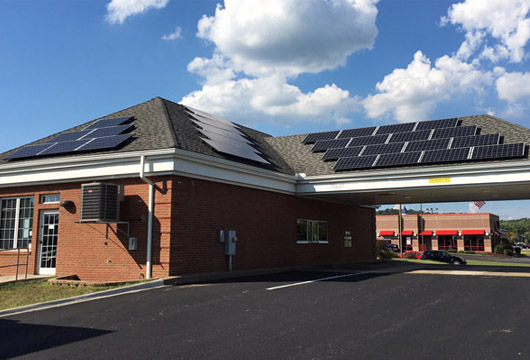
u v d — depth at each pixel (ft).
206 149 50.96
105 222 44.86
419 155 59.11
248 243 55.16
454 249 206.69
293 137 81.51
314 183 63.46
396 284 42.34
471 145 57.93
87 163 47.98
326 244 74.38
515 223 466.70
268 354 20.63
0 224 54.60
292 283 43.01
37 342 23.50
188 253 45.98
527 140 56.24
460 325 25.94
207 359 20.03
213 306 31.42
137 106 63.57
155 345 22.31
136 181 46.55
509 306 31.45
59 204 50.39
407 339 22.98
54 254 50.67
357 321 26.91
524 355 20.38
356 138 72.33
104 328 25.99
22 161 53.16
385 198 72.02
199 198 47.96
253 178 55.88
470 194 65.00
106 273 46.78
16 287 42.42
